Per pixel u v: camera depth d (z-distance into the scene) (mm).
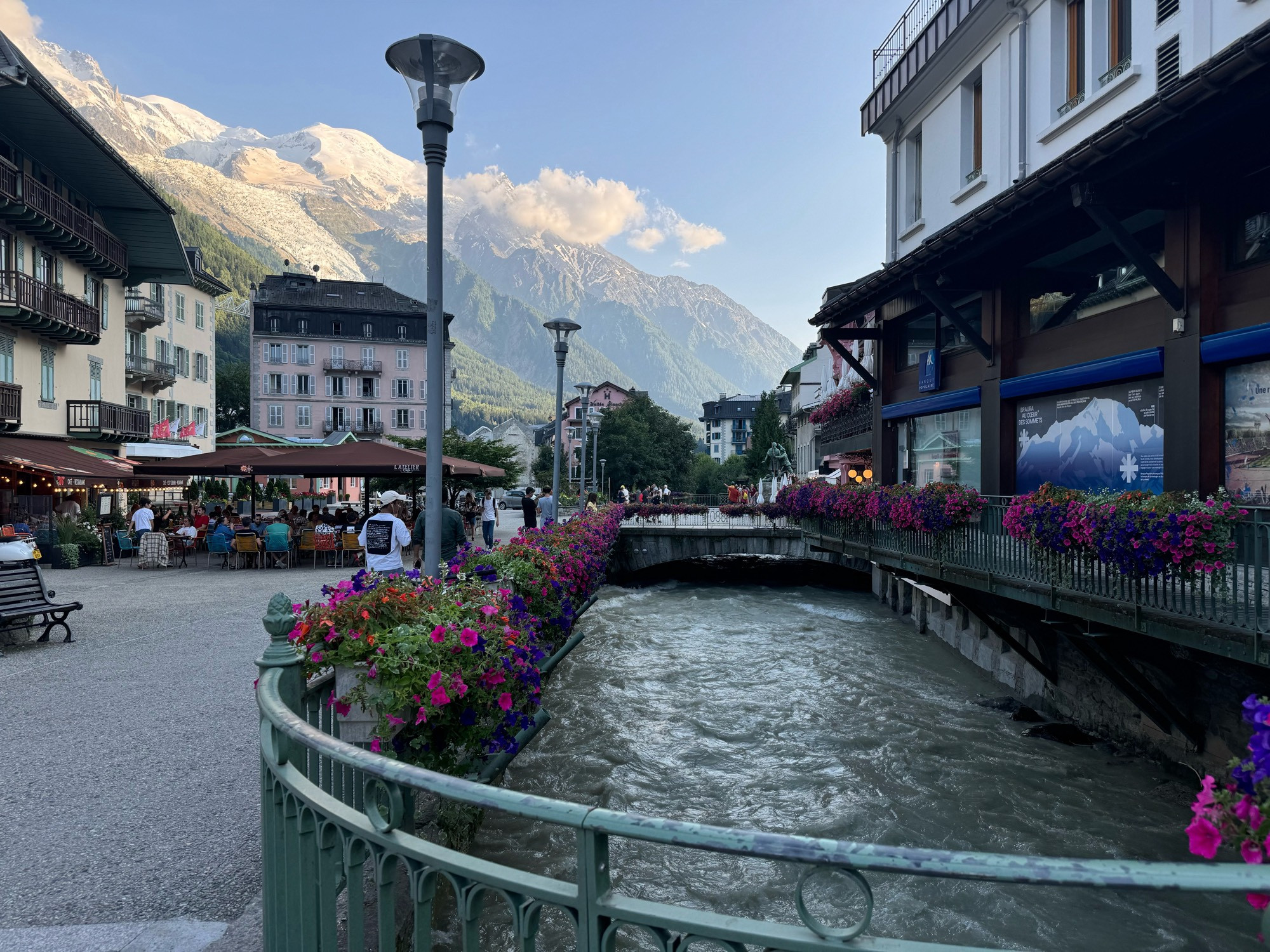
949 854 1320
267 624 3037
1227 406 8094
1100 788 7387
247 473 18625
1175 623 5727
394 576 4129
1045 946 4887
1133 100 10086
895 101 16547
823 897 5441
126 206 28188
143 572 17547
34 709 6594
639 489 80188
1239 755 6555
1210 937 5000
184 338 42219
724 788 7426
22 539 16156
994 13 13125
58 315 23422
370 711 3670
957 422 14375
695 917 1500
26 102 20812
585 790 7297
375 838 1946
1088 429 10609
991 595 10523
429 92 5691
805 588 25297
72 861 3906
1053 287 11336
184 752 5535
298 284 81438
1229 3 8633
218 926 3305
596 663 12703
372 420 76438
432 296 5785
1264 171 7582
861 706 10211
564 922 4883
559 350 18156
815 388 56594
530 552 8047
